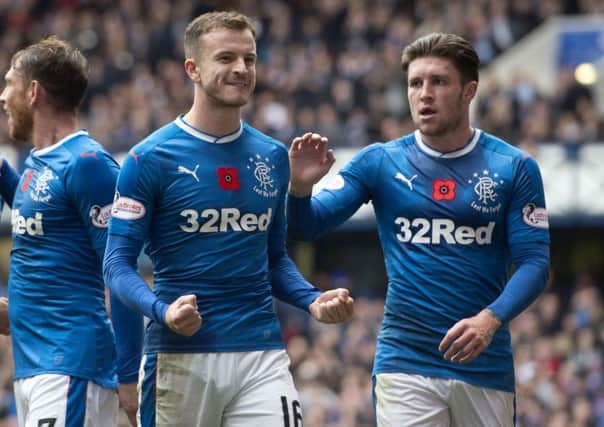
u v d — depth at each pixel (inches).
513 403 515.5
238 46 473.7
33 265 504.4
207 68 474.6
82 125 1792.6
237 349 478.9
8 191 552.7
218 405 480.1
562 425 1256.8
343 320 477.4
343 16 1931.6
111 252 473.7
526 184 507.2
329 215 518.6
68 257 502.9
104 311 510.6
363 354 1368.1
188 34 482.6
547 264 503.5
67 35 1969.7
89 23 1982.0
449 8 1908.2
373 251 1908.2
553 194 1657.2
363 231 1868.8
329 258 1920.5
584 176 1649.9
